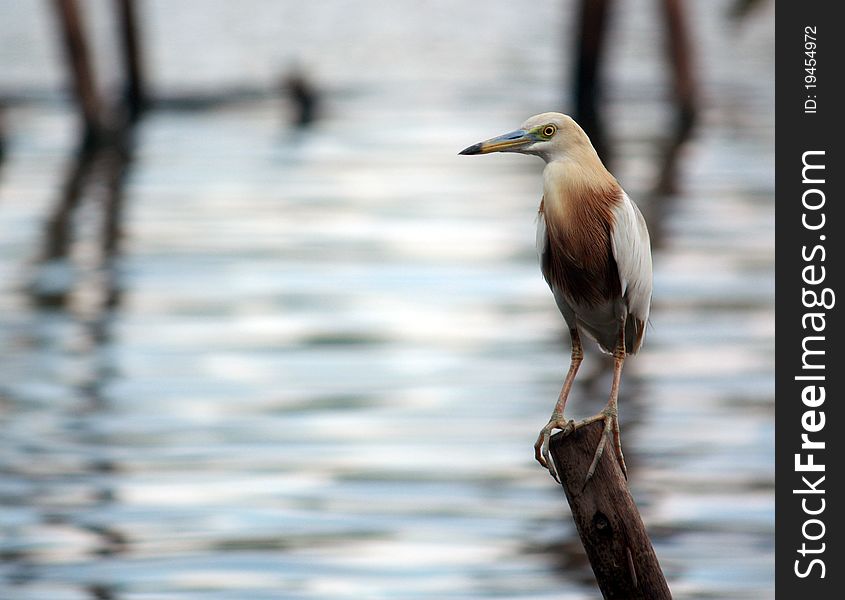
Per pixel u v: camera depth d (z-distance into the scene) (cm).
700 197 2431
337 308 1764
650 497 1137
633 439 1272
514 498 1156
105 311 1756
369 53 4759
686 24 3309
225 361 1545
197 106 3681
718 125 3284
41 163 2892
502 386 1448
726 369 1483
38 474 1205
